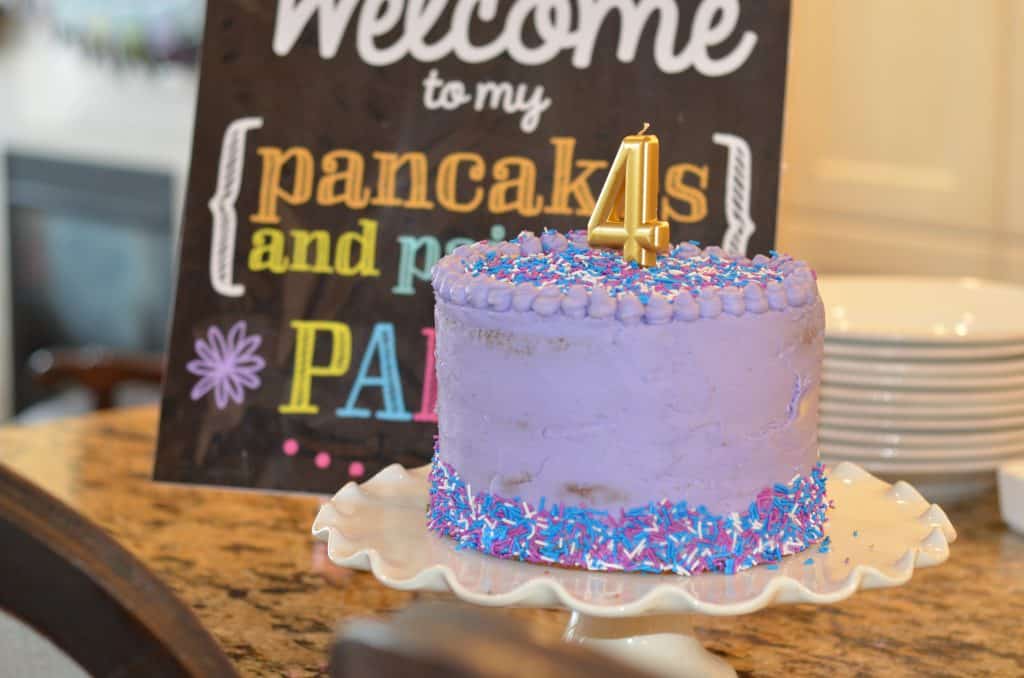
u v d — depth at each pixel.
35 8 4.11
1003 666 1.11
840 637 1.17
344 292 1.43
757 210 1.38
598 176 1.41
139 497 1.49
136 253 3.99
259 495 1.52
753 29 1.38
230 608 1.21
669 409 0.94
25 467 1.58
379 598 1.24
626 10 1.40
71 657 0.70
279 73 1.44
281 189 1.43
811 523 1.00
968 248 2.46
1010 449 1.40
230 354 1.43
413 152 1.42
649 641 1.01
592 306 0.93
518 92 1.42
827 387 1.38
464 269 1.02
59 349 4.37
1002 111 2.38
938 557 0.97
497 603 0.89
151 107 3.82
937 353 1.35
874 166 2.59
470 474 1.00
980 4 2.39
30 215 4.36
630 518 0.95
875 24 2.55
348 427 1.42
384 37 1.43
